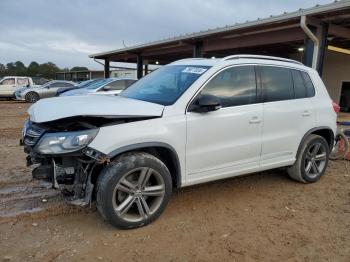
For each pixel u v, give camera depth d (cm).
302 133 497
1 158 630
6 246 321
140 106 363
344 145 691
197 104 386
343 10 962
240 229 372
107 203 337
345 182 544
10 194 449
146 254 317
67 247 324
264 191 490
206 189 488
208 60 443
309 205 445
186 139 377
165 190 371
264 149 452
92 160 333
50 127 343
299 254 325
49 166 346
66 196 384
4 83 2362
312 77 526
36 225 363
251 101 436
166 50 2027
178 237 349
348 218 407
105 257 310
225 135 408
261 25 1192
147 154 359
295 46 1742
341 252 330
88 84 1449
